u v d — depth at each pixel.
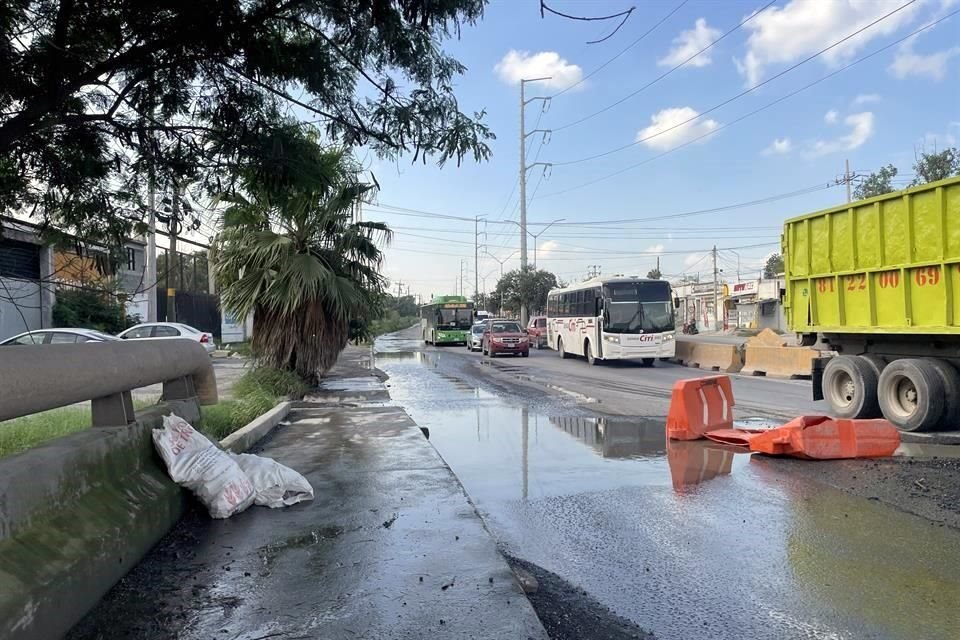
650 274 89.50
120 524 3.72
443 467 6.56
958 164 28.34
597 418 11.55
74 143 4.60
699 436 9.31
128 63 4.13
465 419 11.56
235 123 4.55
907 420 9.69
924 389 9.41
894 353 10.55
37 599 2.77
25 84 3.96
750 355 21.39
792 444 7.94
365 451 7.41
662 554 4.92
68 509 3.41
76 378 3.37
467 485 6.98
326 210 13.44
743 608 4.00
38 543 3.03
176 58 4.22
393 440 8.12
